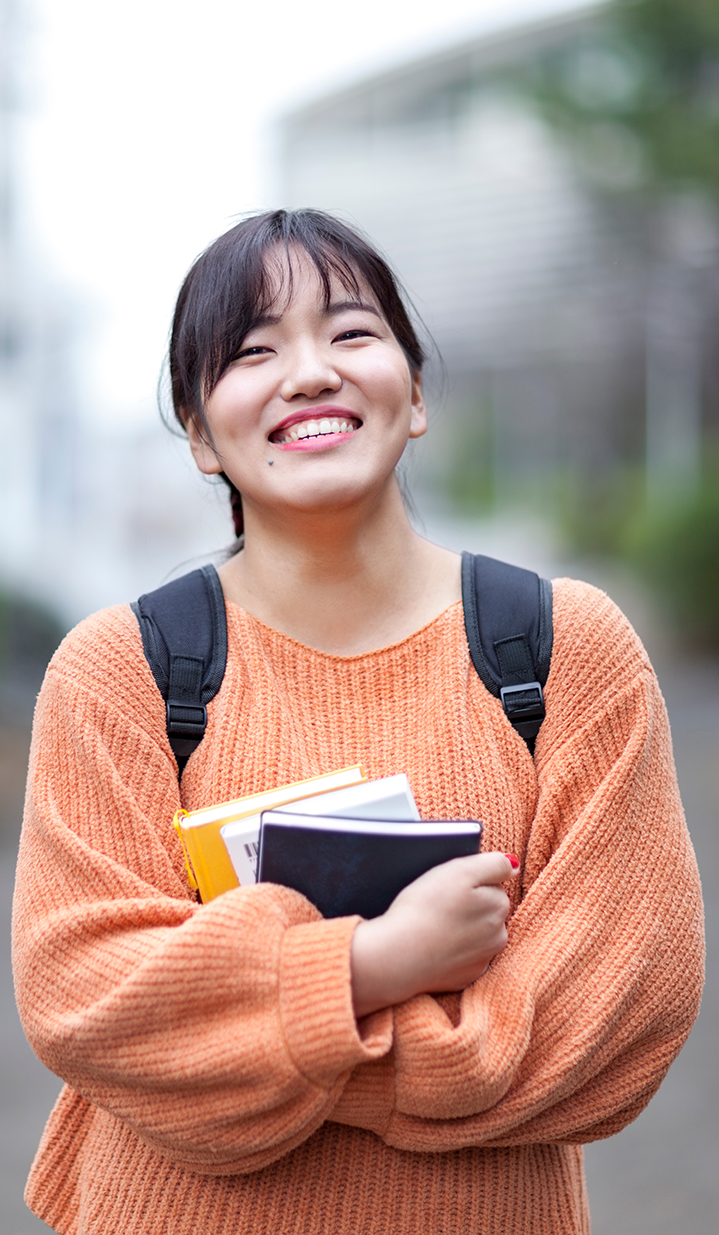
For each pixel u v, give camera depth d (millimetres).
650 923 1411
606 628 1540
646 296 18688
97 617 1587
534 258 20188
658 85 14219
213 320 1546
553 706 1504
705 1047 4012
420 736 1498
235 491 1797
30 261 16828
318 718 1530
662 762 1519
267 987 1252
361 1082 1314
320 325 1532
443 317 21484
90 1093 1345
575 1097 1387
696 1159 3367
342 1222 1370
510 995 1336
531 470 25656
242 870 1370
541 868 1472
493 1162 1411
